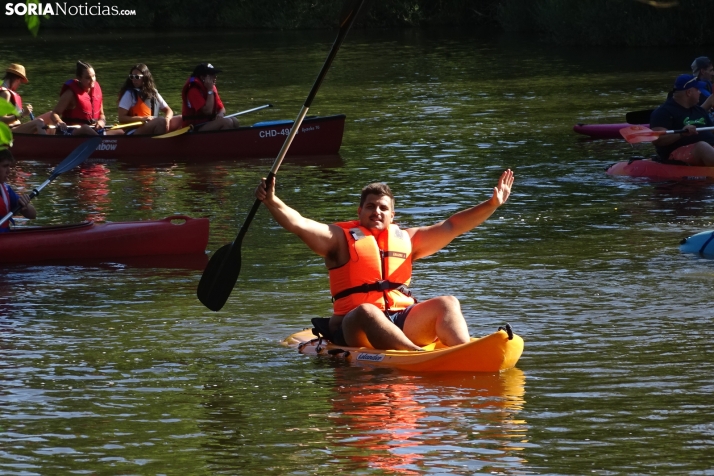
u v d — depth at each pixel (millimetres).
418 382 13094
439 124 42062
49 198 28438
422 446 10836
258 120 44906
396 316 14656
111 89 58719
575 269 19406
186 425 11711
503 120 42625
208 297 16125
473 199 26875
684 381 12875
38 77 64812
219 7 114312
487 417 11703
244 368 13953
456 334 14000
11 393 13023
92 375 13758
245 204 27156
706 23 76062
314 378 13406
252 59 75375
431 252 15406
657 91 50594
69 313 17266
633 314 16266
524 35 90875
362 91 54688
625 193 27078
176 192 29156
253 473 10242
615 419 11555
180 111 49844
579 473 10047
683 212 24469
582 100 48250
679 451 10562
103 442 11219
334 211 25828
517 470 10141
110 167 34125
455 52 76812
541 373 13383
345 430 11391
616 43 78562
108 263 21375
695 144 28984
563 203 26141
